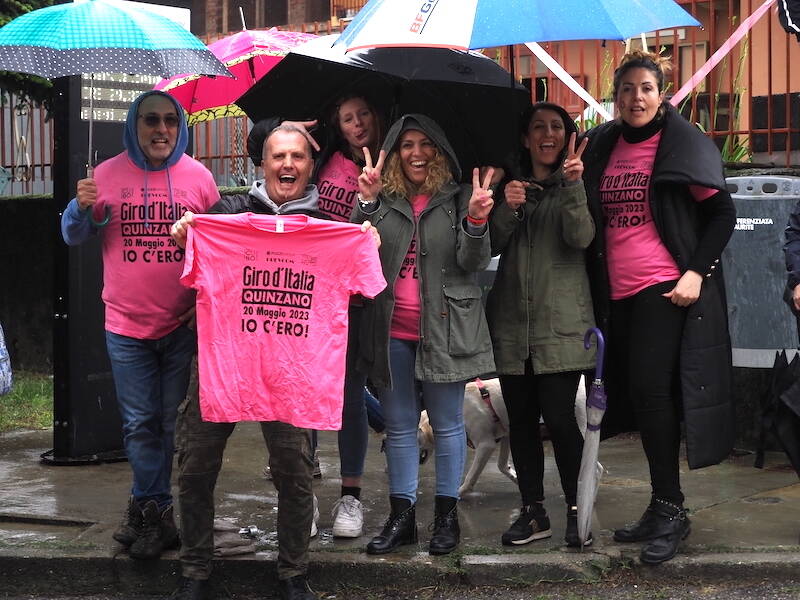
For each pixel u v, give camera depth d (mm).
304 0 14789
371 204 4914
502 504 5953
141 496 5090
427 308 4992
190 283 4508
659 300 5035
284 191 4828
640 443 7508
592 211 5113
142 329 5039
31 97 10859
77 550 5184
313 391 4516
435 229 5012
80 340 6984
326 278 4531
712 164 4934
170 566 5051
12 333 11523
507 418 5934
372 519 5715
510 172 5285
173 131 5062
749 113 8609
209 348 4500
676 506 5078
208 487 4707
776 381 5379
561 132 5152
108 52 5059
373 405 5977
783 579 4895
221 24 15625
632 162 5109
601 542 5188
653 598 4746
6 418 8680
